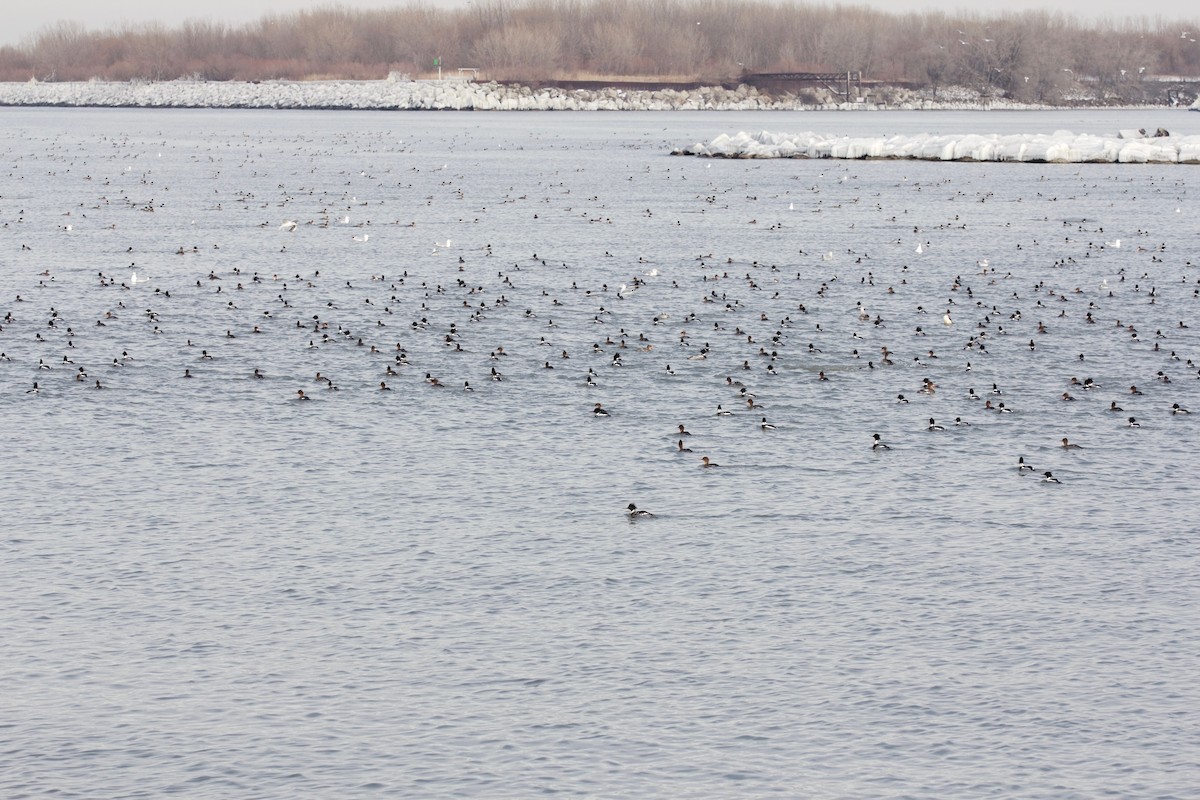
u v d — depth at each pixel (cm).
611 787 3156
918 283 9300
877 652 3775
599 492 5031
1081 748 3312
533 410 6122
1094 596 4131
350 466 5338
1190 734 3366
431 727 3394
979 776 3200
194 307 8356
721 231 12100
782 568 4334
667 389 6481
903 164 19638
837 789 3153
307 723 3406
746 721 3425
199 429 5822
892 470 5284
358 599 4100
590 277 9500
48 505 4872
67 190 15600
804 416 6028
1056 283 9294
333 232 11981
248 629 3894
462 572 4294
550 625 3931
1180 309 8356
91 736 3341
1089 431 5812
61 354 7100
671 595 4131
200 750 3288
